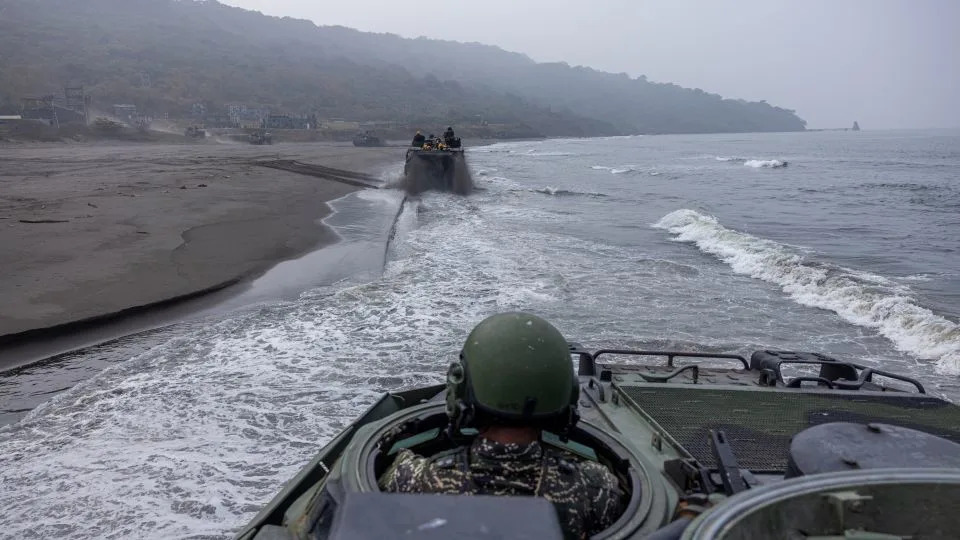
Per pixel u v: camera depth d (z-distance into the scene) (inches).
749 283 531.2
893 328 416.5
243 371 318.0
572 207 1090.1
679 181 1791.3
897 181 1813.5
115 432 252.7
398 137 6432.1
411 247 656.4
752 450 136.9
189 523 193.8
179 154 2566.4
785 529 79.4
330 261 581.3
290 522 103.6
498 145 5684.1
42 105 4534.9
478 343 99.7
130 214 810.2
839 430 106.6
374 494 73.2
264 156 2393.0
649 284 515.5
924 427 148.3
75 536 187.6
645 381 184.4
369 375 313.1
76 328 390.0
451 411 101.8
